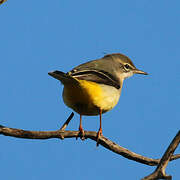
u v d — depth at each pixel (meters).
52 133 11.30
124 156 12.06
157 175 8.82
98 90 12.86
